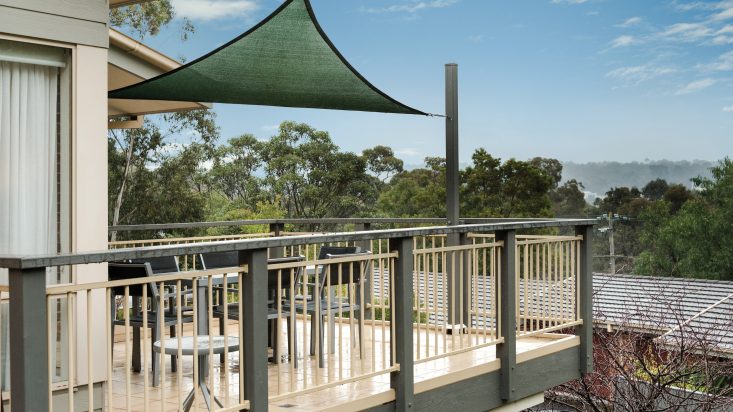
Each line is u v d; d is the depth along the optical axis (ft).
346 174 118.11
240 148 112.27
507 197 121.39
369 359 22.52
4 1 15.97
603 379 41.93
